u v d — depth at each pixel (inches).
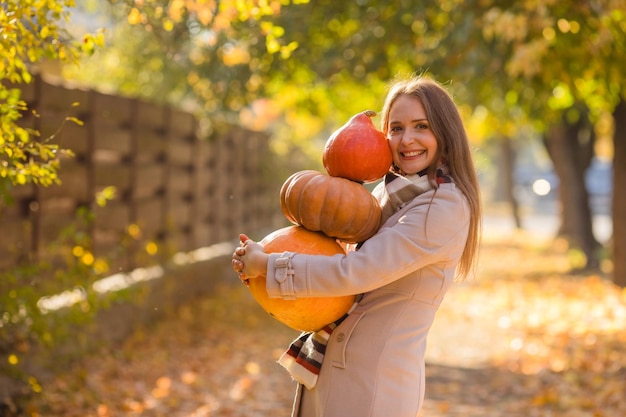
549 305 505.7
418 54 428.5
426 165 129.9
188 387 300.0
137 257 378.0
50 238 302.4
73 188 321.7
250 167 617.9
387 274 121.8
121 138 369.4
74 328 299.3
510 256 860.0
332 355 128.9
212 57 385.7
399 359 126.3
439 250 123.7
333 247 128.1
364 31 435.2
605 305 471.5
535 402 284.4
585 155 782.5
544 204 1859.0
